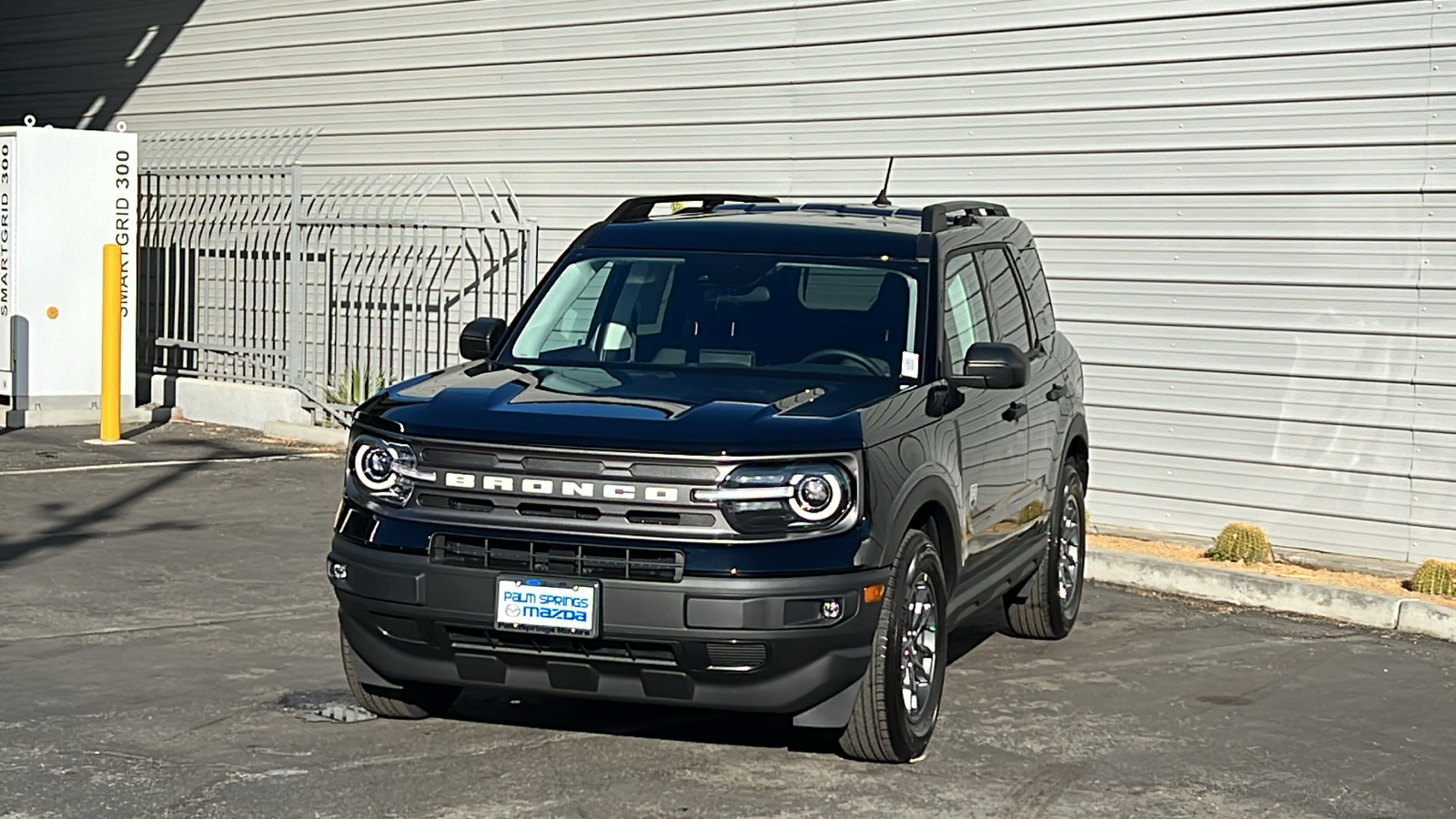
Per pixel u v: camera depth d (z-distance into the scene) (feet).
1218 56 35.32
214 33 55.98
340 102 52.13
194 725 21.38
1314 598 30.45
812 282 23.41
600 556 19.07
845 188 41.01
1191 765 20.99
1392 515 34.09
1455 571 31.32
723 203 27.66
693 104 43.68
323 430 48.19
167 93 57.88
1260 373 35.37
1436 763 21.49
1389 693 25.03
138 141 57.21
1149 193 36.40
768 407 20.12
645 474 19.02
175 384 53.26
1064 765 20.79
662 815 18.37
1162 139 36.14
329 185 52.08
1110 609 30.76
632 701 19.53
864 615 19.17
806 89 41.50
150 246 56.95
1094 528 37.32
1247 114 35.06
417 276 49.75
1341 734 22.71
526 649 19.33
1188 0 35.58
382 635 20.06
